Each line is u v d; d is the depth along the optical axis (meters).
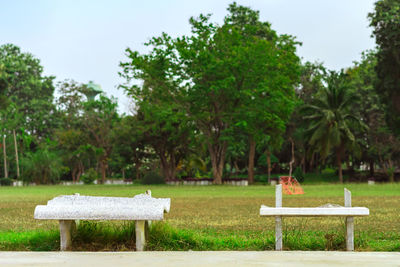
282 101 45.97
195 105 48.72
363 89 60.59
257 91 44.50
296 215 6.69
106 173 87.31
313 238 7.43
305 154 71.44
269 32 53.59
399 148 59.88
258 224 10.66
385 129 59.12
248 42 45.31
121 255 6.44
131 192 29.05
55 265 5.70
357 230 9.24
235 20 54.47
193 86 45.84
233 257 6.21
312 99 63.38
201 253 6.57
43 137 84.62
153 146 61.41
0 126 67.69
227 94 45.94
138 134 59.31
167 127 51.25
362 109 61.81
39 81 90.19
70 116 68.06
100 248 7.11
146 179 56.09
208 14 46.34
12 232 9.20
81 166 74.81
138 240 6.89
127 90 48.19
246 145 71.44
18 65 88.06
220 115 48.12
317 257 6.16
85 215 6.71
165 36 46.69
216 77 45.56
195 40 45.72
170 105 49.19
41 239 7.40
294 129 63.97
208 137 50.12
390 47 43.56
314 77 65.12
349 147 58.03
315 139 56.16
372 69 60.66
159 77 46.97
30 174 59.41
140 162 67.56
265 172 80.44
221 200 20.91
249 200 20.88
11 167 77.00
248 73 45.53
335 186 40.56
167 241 7.18
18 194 28.56
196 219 12.02
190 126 51.69
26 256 6.38
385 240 7.83
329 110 55.91
